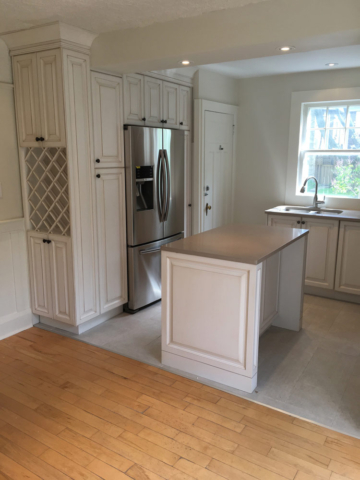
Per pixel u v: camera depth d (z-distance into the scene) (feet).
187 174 14.76
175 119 13.62
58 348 10.34
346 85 14.38
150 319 12.12
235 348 8.38
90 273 10.91
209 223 15.89
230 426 7.43
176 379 8.94
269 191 16.63
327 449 6.87
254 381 8.50
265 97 16.02
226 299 8.23
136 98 11.74
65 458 6.66
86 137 10.18
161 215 12.78
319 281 13.93
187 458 6.65
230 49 8.38
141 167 11.77
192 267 8.54
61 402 8.14
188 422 7.54
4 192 10.50
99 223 10.94
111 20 8.75
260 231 10.70
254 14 7.88
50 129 9.93
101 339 10.84
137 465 6.50
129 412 7.83
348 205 14.89
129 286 12.35
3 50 10.00
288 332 11.32
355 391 8.51
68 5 7.86
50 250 10.73
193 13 8.32
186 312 8.88
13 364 9.57
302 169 15.94
